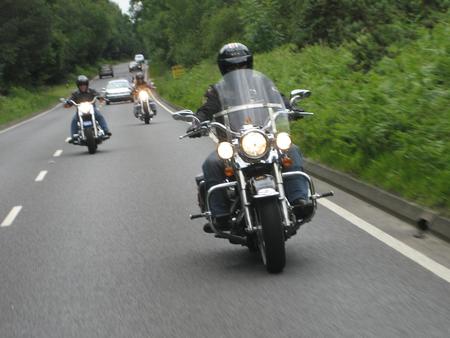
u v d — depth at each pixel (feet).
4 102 191.93
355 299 19.86
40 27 278.87
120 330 19.02
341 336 17.21
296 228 23.79
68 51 383.65
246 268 23.94
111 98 174.91
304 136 50.01
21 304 22.07
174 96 150.71
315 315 18.83
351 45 69.26
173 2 239.50
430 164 32.45
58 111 192.24
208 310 19.95
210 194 23.44
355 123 42.34
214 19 203.82
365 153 39.40
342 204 33.63
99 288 23.11
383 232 27.63
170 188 42.47
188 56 227.61
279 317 18.89
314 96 55.72
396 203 31.01
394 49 57.72
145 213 35.35
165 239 29.43
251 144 22.33
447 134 35.17
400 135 35.88
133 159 58.49
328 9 74.59
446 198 28.50
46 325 19.94
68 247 29.30
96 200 40.29
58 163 60.08
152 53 317.63
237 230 24.04
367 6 69.51
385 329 17.47
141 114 100.83
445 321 17.71
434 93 40.04
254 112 23.98
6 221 36.11
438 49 49.34
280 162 23.31
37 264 26.91
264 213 22.26
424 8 64.90
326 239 27.14
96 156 63.10
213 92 24.68
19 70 278.87
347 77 59.93
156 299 21.43
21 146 81.61
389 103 41.83
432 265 22.66
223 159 22.88
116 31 589.73
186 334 18.26
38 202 41.22
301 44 85.20
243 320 18.92
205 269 24.31
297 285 21.57
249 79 24.67
